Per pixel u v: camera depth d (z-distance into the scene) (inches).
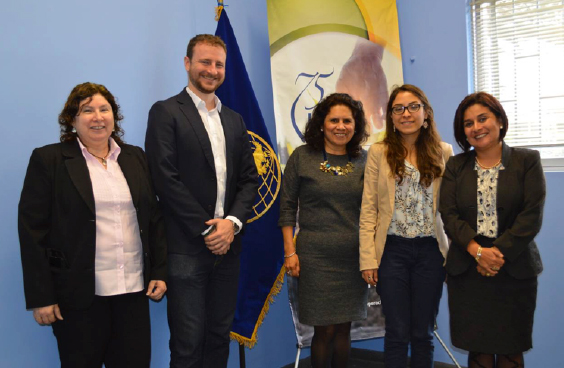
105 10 87.2
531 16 115.0
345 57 119.0
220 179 79.8
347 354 88.0
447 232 76.5
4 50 73.2
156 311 96.0
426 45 122.1
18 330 74.6
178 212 73.5
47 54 78.5
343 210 86.0
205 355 82.7
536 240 107.6
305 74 115.5
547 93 114.0
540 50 114.7
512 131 118.0
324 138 90.7
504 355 76.1
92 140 67.6
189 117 77.7
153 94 96.3
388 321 81.6
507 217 73.3
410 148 83.4
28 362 75.8
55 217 63.9
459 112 79.1
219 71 79.4
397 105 81.0
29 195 62.9
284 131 112.8
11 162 74.0
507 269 72.9
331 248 84.2
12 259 74.1
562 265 105.3
